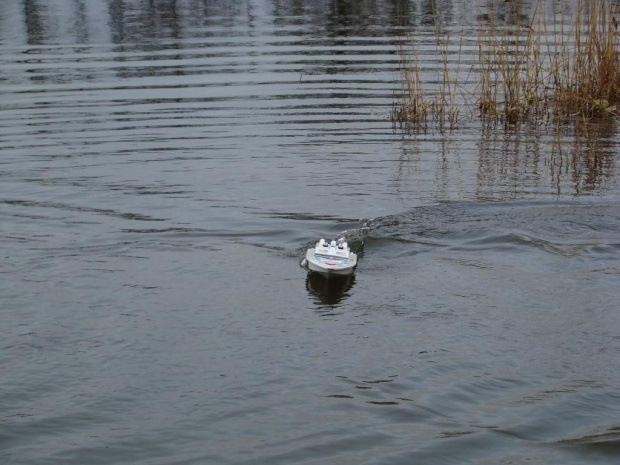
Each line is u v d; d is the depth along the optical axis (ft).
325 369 27.81
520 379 27.32
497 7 106.32
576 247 37.19
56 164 49.93
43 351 28.81
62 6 113.91
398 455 23.65
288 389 26.71
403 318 31.12
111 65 78.23
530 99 65.26
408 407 25.81
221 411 25.61
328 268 34.01
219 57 81.35
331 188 45.44
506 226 39.58
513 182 46.60
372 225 39.78
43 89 69.26
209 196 44.16
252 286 33.63
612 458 23.57
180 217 41.01
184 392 26.58
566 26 90.63
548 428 24.93
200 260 36.04
